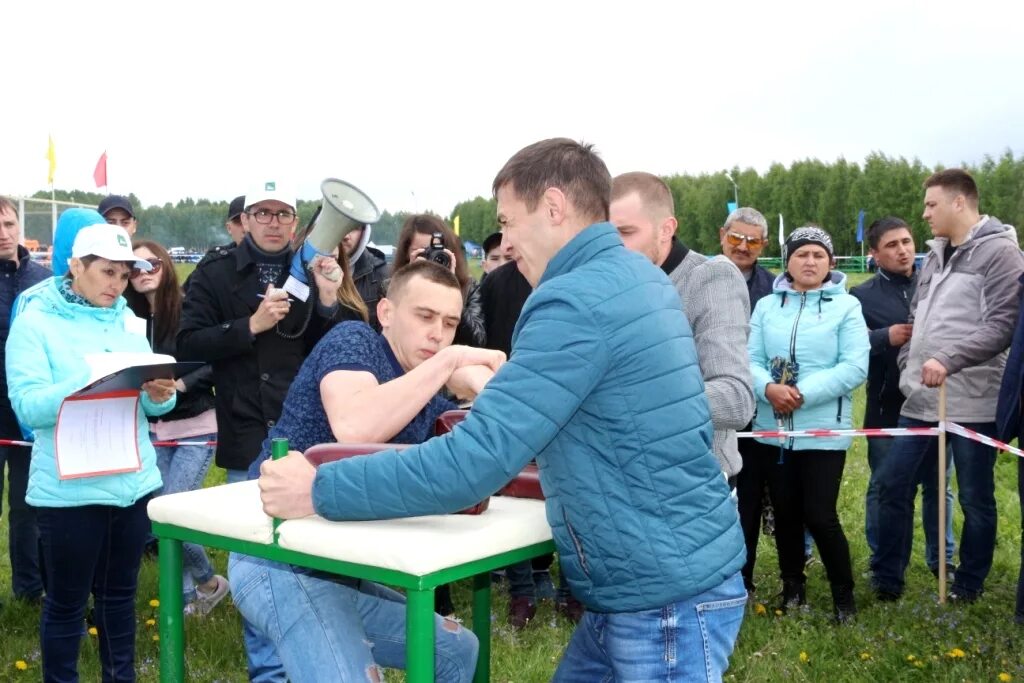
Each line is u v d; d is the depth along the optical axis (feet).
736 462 10.87
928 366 14.47
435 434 7.77
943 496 15.01
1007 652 12.90
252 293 13.32
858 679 12.37
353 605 7.23
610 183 6.48
